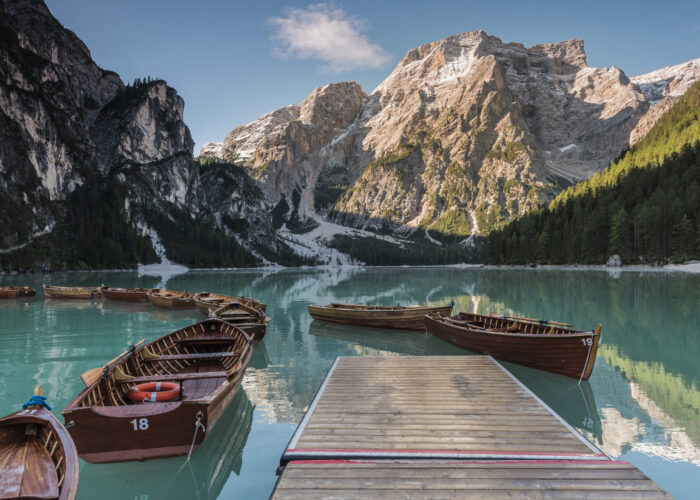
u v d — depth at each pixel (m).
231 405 12.63
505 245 160.38
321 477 7.00
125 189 199.50
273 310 35.84
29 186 154.88
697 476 8.23
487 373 13.70
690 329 23.83
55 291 46.47
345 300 43.16
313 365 17.28
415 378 13.17
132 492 8.23
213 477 8.62
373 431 9.12
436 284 67.44
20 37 199.00
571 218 133.88
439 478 6.94
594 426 10.77
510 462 7.43
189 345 16.52
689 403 12.45
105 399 10.14
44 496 5.54
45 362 17.95
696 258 97.62
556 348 15.32
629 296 40.97
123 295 43.72
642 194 121.75
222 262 199.62
